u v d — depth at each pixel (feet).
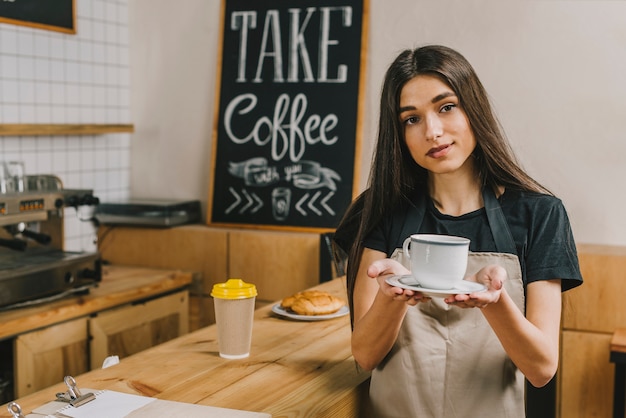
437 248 4.28
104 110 14.29
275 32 13.47
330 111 13.10
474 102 5.03
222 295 6.26
